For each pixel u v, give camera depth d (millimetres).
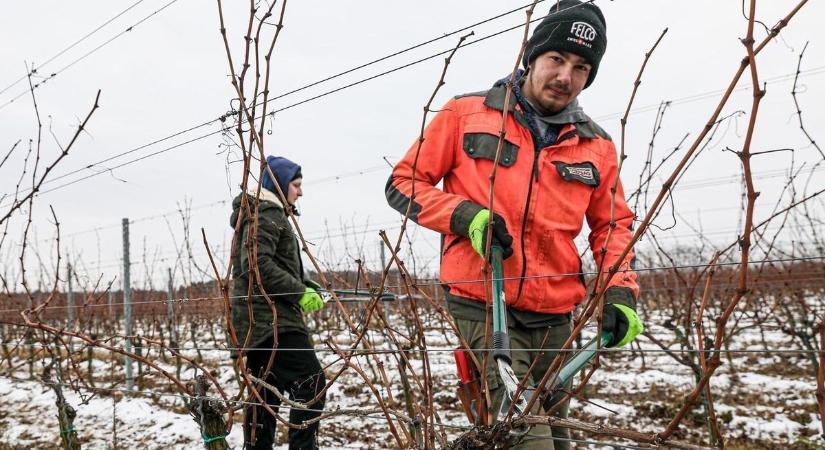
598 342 1403
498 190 1933
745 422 4750
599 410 5164
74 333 2297
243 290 2902
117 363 7816
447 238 2018
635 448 1208
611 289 1864
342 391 5781
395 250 1693
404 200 1983
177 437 4613
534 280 1919
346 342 7715
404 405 5152
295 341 2912
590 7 1971
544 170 1964
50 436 4840
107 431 4930
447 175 2100
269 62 1736
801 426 4633
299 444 2871
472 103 2059
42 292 9250
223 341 8828
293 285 2875
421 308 7828
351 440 4234
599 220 2123
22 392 6363
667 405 5105
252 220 2070
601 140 2119
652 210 1208
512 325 1935
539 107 2029
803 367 6797
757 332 8820
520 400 1519
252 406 2439
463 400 1714
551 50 1927
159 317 8961
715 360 1092
